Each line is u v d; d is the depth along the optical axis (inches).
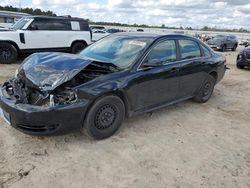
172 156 133.6
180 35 188.5
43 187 105.1
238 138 160.1
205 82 215.2
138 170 120.0
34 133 125.9
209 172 121.8
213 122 183.2
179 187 110.1
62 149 134.3
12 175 111.0
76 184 108.1
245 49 430.6
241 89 288.7
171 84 176.9
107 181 111.2
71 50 440.1
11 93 140.3
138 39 172.2
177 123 176.4
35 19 396.2
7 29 402.0
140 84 153.9
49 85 127.6
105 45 182.4
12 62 387.5
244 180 117.4
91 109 135.0
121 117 151.8
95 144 141.0
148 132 159.2
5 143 136.4
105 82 137.8
